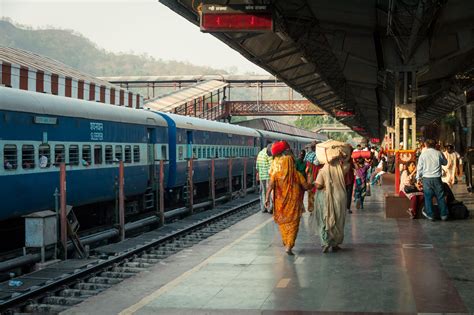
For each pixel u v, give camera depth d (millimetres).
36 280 10672
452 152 21578
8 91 13469
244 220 16797
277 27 16141
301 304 7305
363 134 95250
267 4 14492
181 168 24062
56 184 15047
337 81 32125
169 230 17859
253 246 11836
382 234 13102
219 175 29594
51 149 14828
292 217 10750
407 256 10391
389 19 16688
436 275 8812
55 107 15070
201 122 27328
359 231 13664
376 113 51844
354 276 8844
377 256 10438
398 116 18312
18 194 13547
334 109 53719
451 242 11812
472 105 36094
